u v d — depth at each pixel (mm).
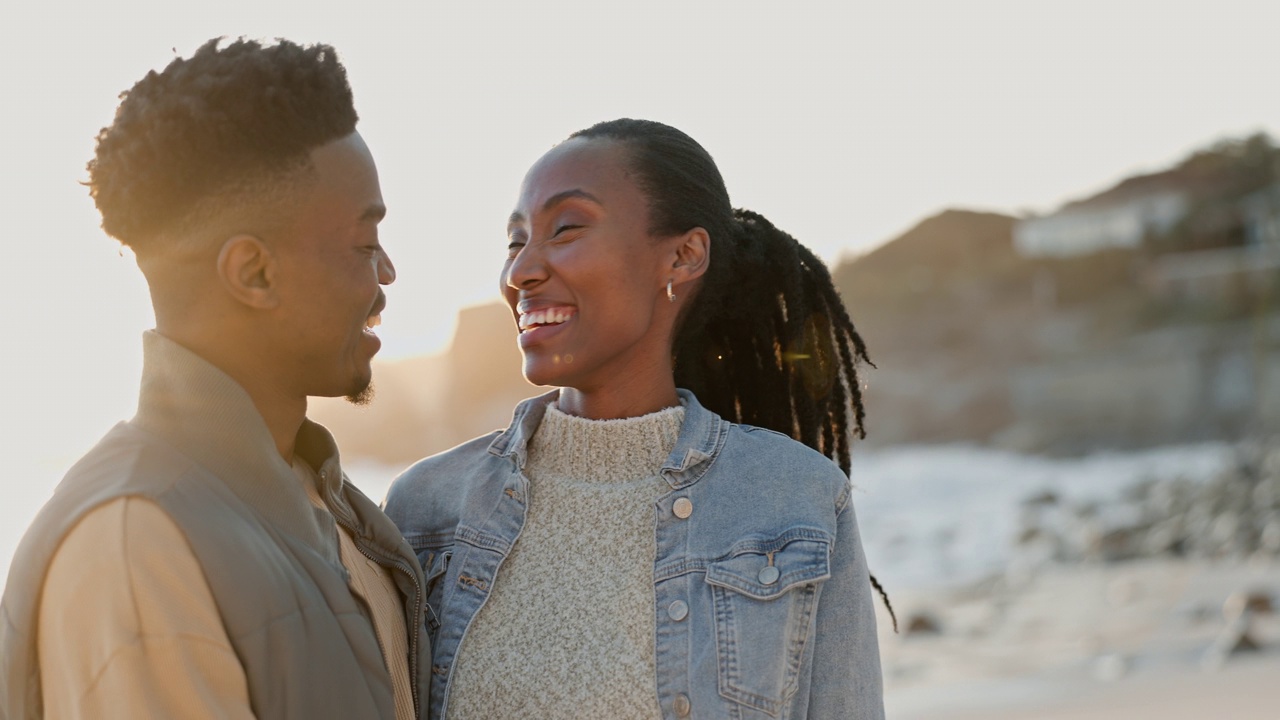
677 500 2246
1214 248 67000
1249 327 56688
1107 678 10133
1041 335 66625
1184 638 11766
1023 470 47688
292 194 1811
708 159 2385
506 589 2256
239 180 1767
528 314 2244
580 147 2268
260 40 1840
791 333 2582
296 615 1736
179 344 1811
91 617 1599
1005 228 85125
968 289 72750
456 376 64562
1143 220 70062
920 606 16797
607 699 2111
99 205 1802
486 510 2348
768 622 2127
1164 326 61844
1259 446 39188
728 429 2344
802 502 2229
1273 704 8156
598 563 2227
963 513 32219
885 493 40125
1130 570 19766
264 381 1883
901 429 64875
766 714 2088
